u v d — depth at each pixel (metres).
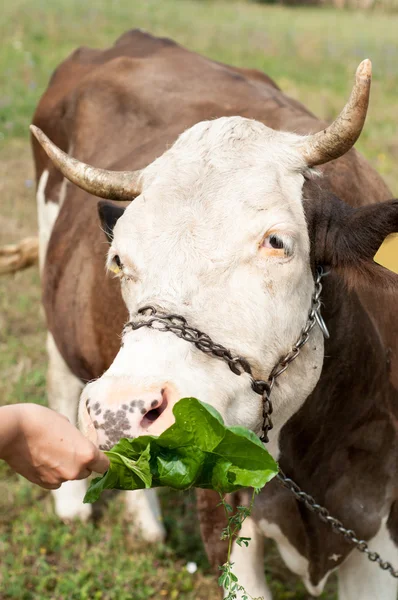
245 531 4.20
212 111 5.14
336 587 5.24
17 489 5.92
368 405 3.94
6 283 8.48
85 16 21.25
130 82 5.80
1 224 9.59
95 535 5.61
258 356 3.17
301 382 3.46
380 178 4.61
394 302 4.14
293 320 3.29
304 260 3.33
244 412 3.18
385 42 21.62
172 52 6.32
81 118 5.99
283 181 3.37
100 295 4.94
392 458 4.07
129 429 2.80
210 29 21.66
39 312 7.99
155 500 5.62
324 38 21.50
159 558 5.46
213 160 3.39
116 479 2.73
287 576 5.30
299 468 3.95
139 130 5.46
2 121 12.74
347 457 3.97
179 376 2.93
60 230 5.72
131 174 3.73
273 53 18.69
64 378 6.07
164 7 26.36
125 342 3.05
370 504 4.05
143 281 3.16
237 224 3.16
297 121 4.68
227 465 2.73
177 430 2.68
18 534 5.56
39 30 18.77
